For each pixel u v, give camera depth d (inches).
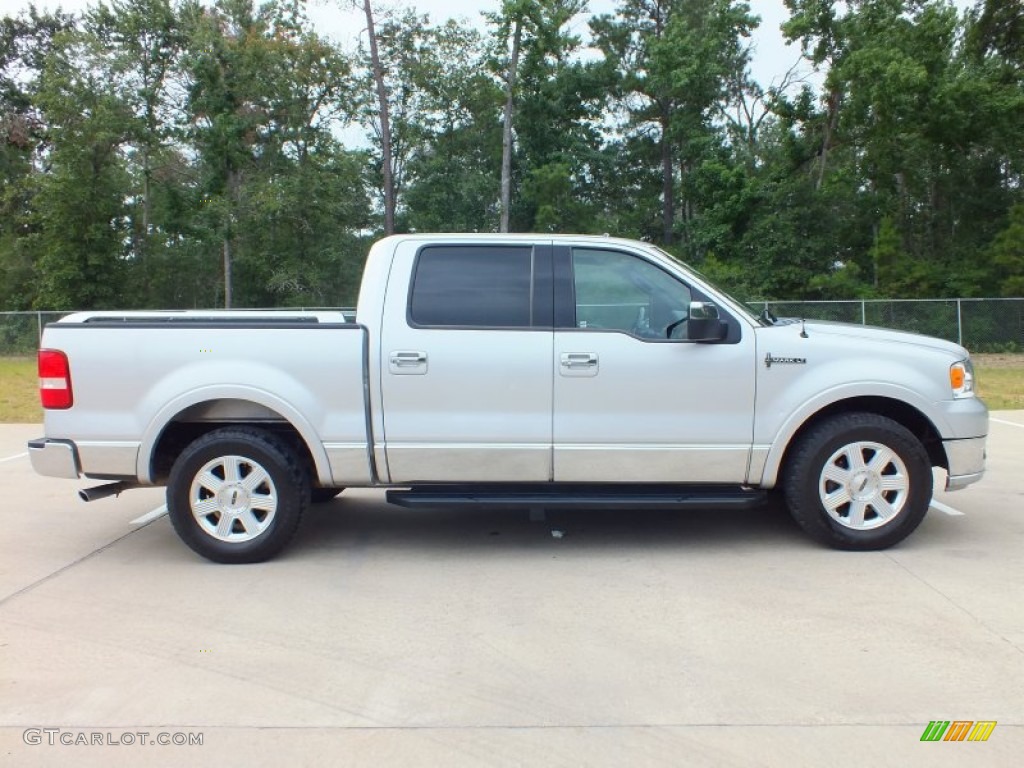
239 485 211.0
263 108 1342.3
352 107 1430.9
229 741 126.0
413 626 170.1
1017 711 132.0
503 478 210.1
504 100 1389.0
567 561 212.7
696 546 223.6
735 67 1648.6
